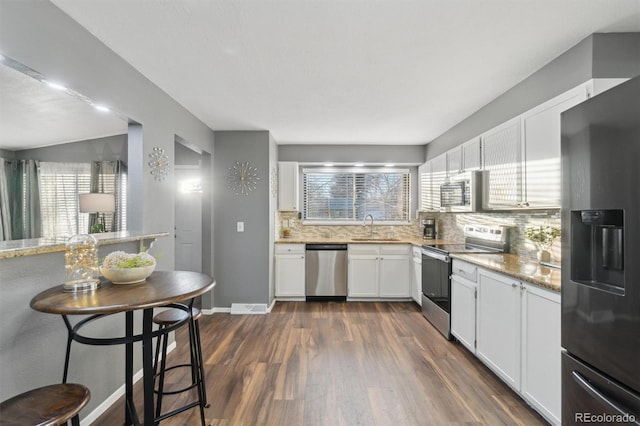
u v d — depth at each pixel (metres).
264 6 1.64
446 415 1.98
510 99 2.72
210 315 3.96
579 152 1.41
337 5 1.64
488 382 2.37
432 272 3.58
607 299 1.28
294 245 4.55
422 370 2.54
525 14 1.72
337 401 2.12
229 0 1.59
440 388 2.28
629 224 1.17
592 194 1.34
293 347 2.98
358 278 4.57
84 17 1.71
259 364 2.65
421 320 3.75
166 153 2.80
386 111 3.34
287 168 4.83
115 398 2.14
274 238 4.54
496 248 3.33
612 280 1.34
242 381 2.38
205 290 1.44
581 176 1.40
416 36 1.93
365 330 3.42
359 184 5.27
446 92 2.81
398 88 2.73
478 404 2.09
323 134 4.31
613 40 1.91
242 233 4.09
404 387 2.29
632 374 1.17
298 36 1.93
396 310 4.15
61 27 1.65
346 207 5.26
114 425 1.90
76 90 1.76
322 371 2.53
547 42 2.01
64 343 1.74
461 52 2.12
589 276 1.45
